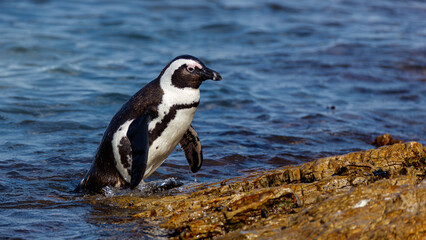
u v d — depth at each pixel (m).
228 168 14.20
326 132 17.83
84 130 17.39
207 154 15.29
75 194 12.37
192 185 12.78
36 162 14.34
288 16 41.81
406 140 17.23
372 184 9.32
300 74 26.50
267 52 30.75
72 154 15.14
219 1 45.72
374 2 49.59
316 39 34.34
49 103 20.06
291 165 14.31
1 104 19.53
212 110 20.45
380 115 20.50
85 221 10.39
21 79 23.33
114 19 37.47
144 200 11.52
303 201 9.85
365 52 30.86
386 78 26.06
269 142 16.61
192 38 33.84
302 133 17.62
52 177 13.38
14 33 31.38
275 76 26.05
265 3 45.97
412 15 44.12
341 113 20.45
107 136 12.46
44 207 11.30
